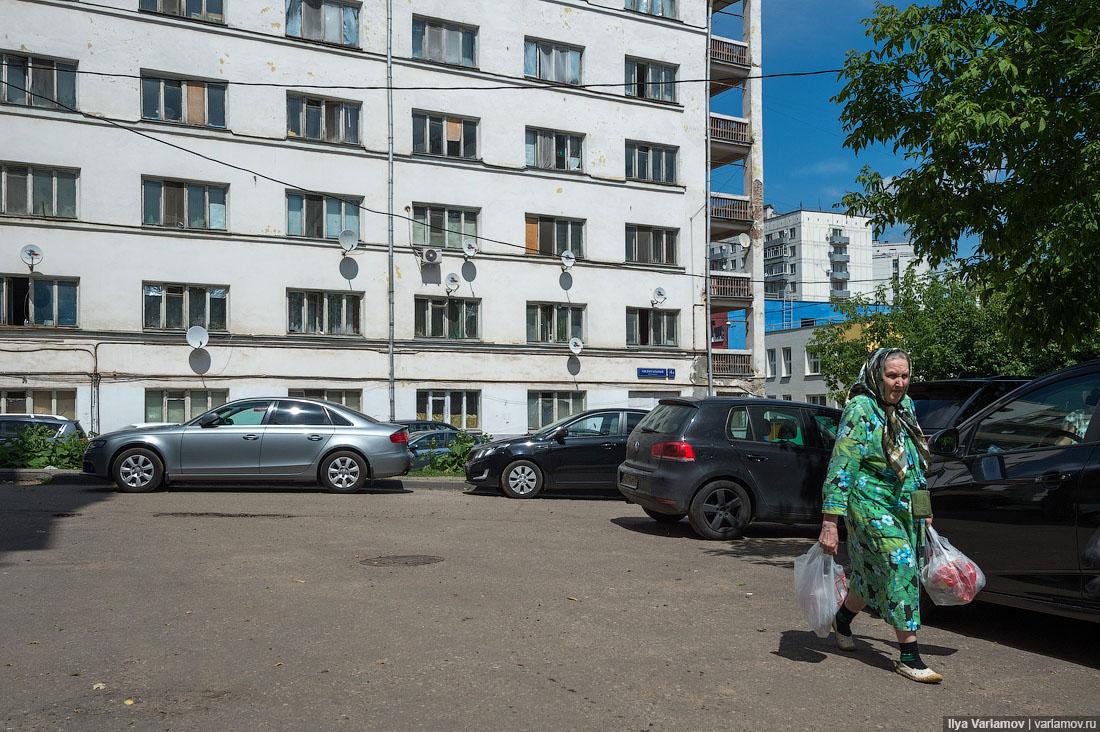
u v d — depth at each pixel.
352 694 4.48
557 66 32.50
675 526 11.20
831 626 5.24
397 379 29.25
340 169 28.59
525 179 31.47
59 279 25.31
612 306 32.94
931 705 4.42
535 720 4.13
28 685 4.61
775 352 57.25
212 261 26.94
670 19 34.44
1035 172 9.33
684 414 10.35
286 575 7.51
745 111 37.31
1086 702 4.52
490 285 30.84
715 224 36.22
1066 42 8.98
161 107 26.56
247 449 14.32
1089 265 9.31
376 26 29.17
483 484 14.81
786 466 10.20
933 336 31.92
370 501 13.52
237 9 27.36
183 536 9.53
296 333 28.00
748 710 4.30
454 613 6.21
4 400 24.61
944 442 6.00
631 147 33.78
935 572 4.85
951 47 9.66
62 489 14.38
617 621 6.05
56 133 25.17
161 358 26.25
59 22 25.22
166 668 4.91
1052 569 5.39
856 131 10.92
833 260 116.50
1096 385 5.57
